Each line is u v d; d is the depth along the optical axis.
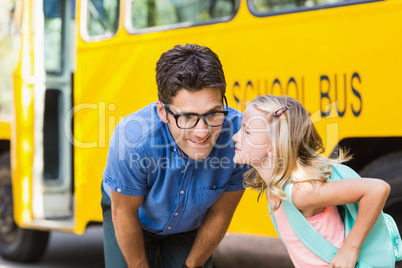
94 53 4.88
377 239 2.22
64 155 5.77
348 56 3.60
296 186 2.21
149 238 2.93
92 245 6.75
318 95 3.71
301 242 2.28
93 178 4.80
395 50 3.44
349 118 3.57
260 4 4.02
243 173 2.55
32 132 5.59
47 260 5.98
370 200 2.11
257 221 3.91
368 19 3.54
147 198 2.61
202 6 4.31
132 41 4.63
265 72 3.94
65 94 5.81
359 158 3.88
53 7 5.73
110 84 4.75
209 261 2.93
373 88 3.50
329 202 2.18
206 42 4.23
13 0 5.94
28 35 5.63
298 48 3.80
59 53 5.78
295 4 3.89
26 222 5.45
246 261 5.68
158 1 4.53
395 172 3.57
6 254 5.90
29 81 5.60
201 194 2.56
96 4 4.90
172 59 2.22
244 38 4.05
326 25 3.69
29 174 5.56
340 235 2.25
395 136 3.47
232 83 4.09
